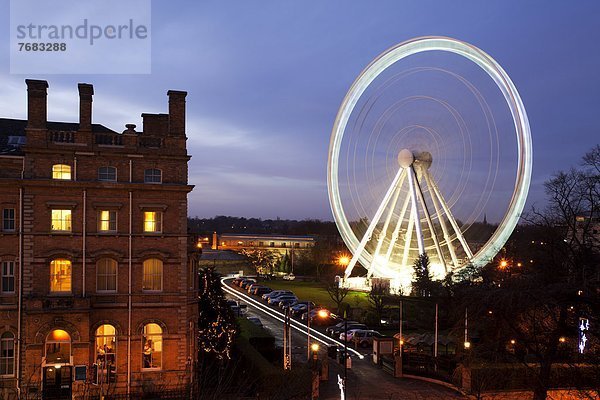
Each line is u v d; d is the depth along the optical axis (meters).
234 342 54.19
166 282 45.06
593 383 39.56
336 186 86.31
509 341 48.91
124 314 44.03
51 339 42.38
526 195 75.12
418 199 83.00
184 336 44.94
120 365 43.56
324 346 63.38
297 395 38.78
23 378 39.66
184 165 46.09
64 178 43.97
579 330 40.41
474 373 45.72
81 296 43.25
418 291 76.56
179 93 46.12
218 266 151.50
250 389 43.31
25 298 42.31
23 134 50.38
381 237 87.75
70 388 41.59
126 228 44.56
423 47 77.50
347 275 91.44
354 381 50.44
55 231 43.38
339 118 84.00
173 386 43.22
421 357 54.56
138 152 44.97
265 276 139.88
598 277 44.34
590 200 45.47
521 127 74.44
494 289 43.84
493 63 72.38
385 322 74.50
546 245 47.88
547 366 41.84
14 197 42.88
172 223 45.50
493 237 77.00
